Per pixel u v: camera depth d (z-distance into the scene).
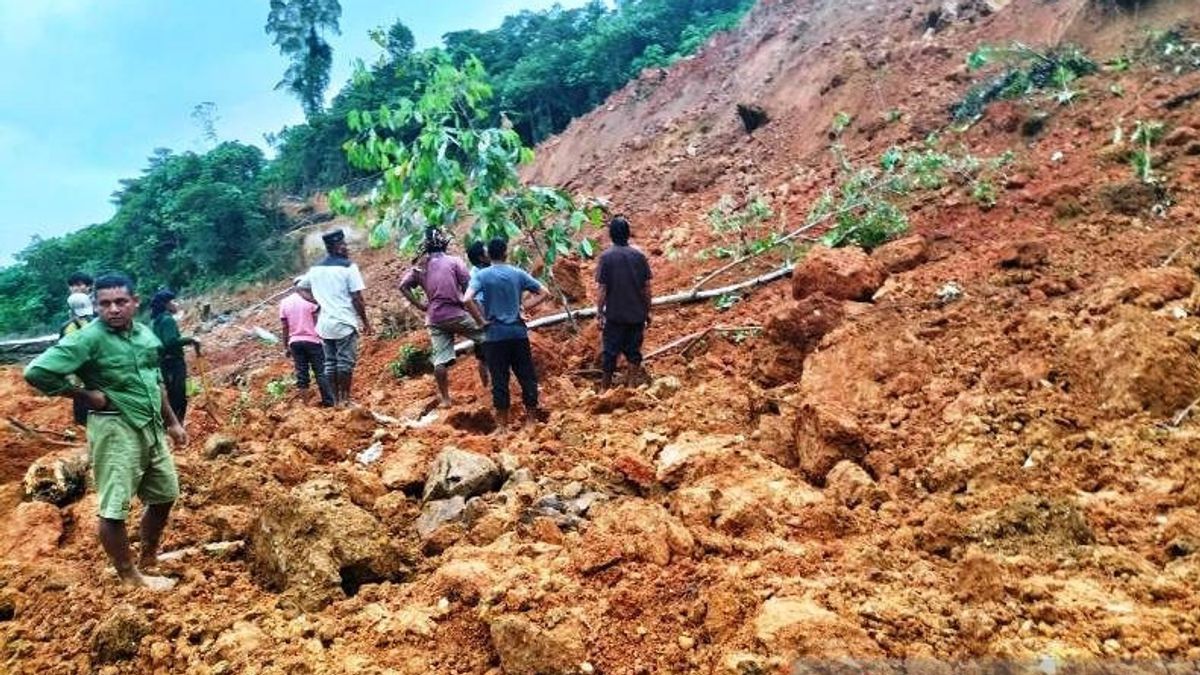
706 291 9.02
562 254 9.70
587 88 27.28
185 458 6.38
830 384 5.48
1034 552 3.38
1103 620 2.84
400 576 4.11
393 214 8.99
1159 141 7.93
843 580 3.36
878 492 4.18
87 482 5.92
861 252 7.37
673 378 6.78
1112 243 6.55
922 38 13.23
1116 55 9.85
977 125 10.29
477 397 7.78
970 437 4.44
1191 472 3.75
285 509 4.20
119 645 3.58
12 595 4.29
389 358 10.56
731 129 15.73
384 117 9.02
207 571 4.41
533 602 3.48
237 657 3.37
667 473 4.68
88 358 4.01
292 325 8.76
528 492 4.68
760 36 18.14
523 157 9.00
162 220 30.34
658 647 3.20
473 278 6.55
